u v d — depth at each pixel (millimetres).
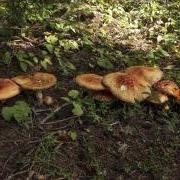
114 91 697
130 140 686
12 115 681
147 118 739
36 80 701
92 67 881
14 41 921
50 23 1012
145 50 999
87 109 732
